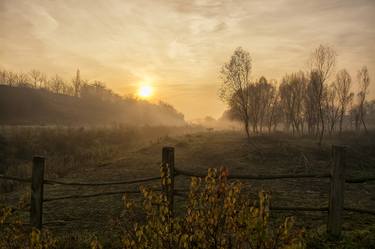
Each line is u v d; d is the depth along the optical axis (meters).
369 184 14.27
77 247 6.04
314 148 26.95
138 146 28.20
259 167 19.88
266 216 3.06
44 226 7.76
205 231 3.19
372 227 6.12
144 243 3.23
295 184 13.36
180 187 12.34
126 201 3.94
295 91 49.47
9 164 21.38
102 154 23.28
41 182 6.66
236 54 37.75
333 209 5.56
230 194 3.20
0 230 4.88
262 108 50.47
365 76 54.75
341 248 5.16
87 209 9.26
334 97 47.34
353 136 44.81
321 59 35.16
